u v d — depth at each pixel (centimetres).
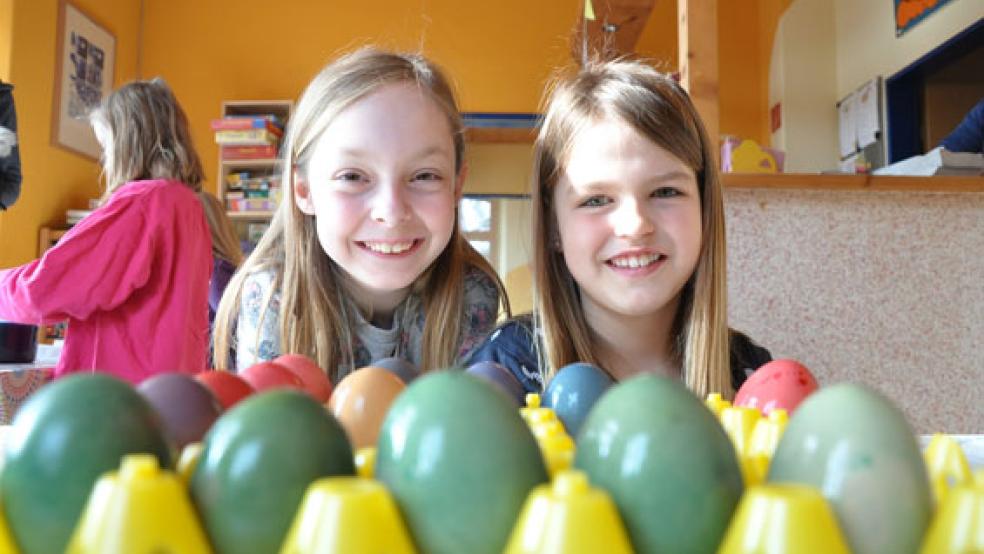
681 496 26
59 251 113
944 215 121
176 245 123
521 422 28
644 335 85
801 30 371
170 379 36
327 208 80
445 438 26
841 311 120
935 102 341
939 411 121
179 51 385
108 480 25
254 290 96
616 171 75
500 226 344
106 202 122
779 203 119
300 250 90
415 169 79
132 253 118
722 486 27
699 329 82
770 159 136
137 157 130
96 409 28
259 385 45
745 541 23
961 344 121
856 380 119
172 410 35
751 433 39
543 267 86
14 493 27
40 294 113
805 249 120
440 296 91
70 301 115
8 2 295
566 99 82
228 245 155
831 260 120
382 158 78
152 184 122
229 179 339
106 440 28
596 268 78
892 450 26
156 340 121
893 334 120
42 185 312
